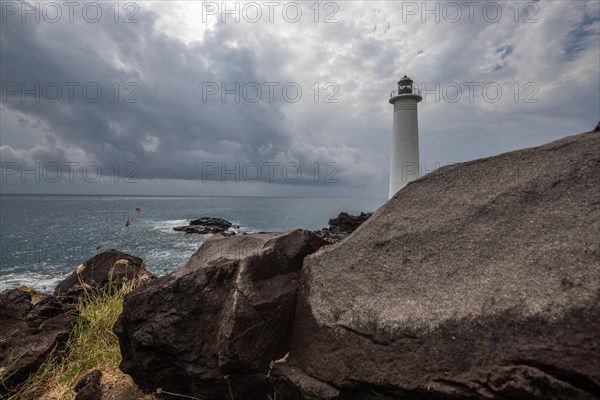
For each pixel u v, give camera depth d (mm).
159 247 27781
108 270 8102
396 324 2658
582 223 2494
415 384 2408
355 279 3111
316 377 2852
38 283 16328
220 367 3010
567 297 2217
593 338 2053
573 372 2016
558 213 2623
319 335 3014
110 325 4820
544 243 2527
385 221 3340
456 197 3154
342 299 3061
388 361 2582
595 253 2314
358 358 2711
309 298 3252
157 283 3705
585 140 2902
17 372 3754
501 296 2414
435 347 2461
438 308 2594
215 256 3916
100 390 3582
